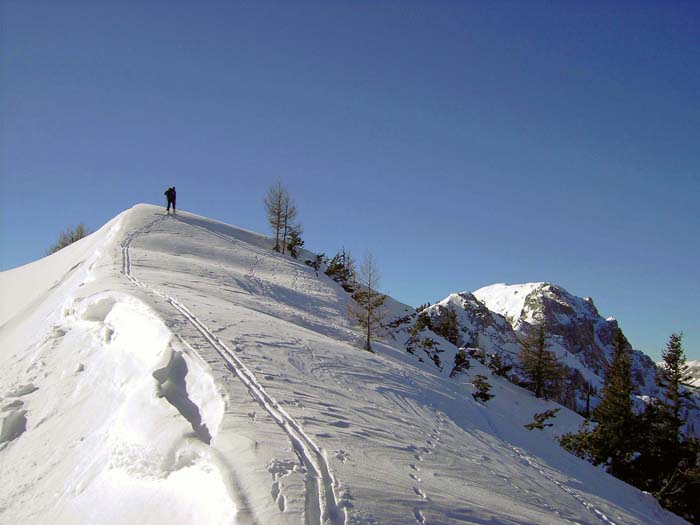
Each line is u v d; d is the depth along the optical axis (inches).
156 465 279.6
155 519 243.8
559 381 1834.4
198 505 232.2
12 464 386.6
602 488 676.7
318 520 216.5
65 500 307.4
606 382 1398.9
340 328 1191.6
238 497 217.3
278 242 2058.3
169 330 455.8
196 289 873.5
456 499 303.9
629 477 1083.9
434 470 362.6
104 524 264.5
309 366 533.3
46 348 580.7
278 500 220.8
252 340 535.5
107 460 316.8
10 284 1485.0
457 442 510.3
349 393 496.1
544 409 1542.8
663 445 1111.6
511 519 318.3
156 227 1593.3
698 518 936.9
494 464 491.5
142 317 507.5
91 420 396.2
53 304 866.8
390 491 269.3
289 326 761.6
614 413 1148.5
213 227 1893.5
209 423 318.0
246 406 329.1
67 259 1467.8
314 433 319.6
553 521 374.0
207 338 475.5
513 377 1809.8
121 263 997.2
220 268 1289.4
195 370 383.2
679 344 1473.9
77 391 456.4
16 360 583.2
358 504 240.8
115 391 416.8
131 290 639.8
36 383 505.4
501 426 735.1
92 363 488.4
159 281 845.2
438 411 618.5
